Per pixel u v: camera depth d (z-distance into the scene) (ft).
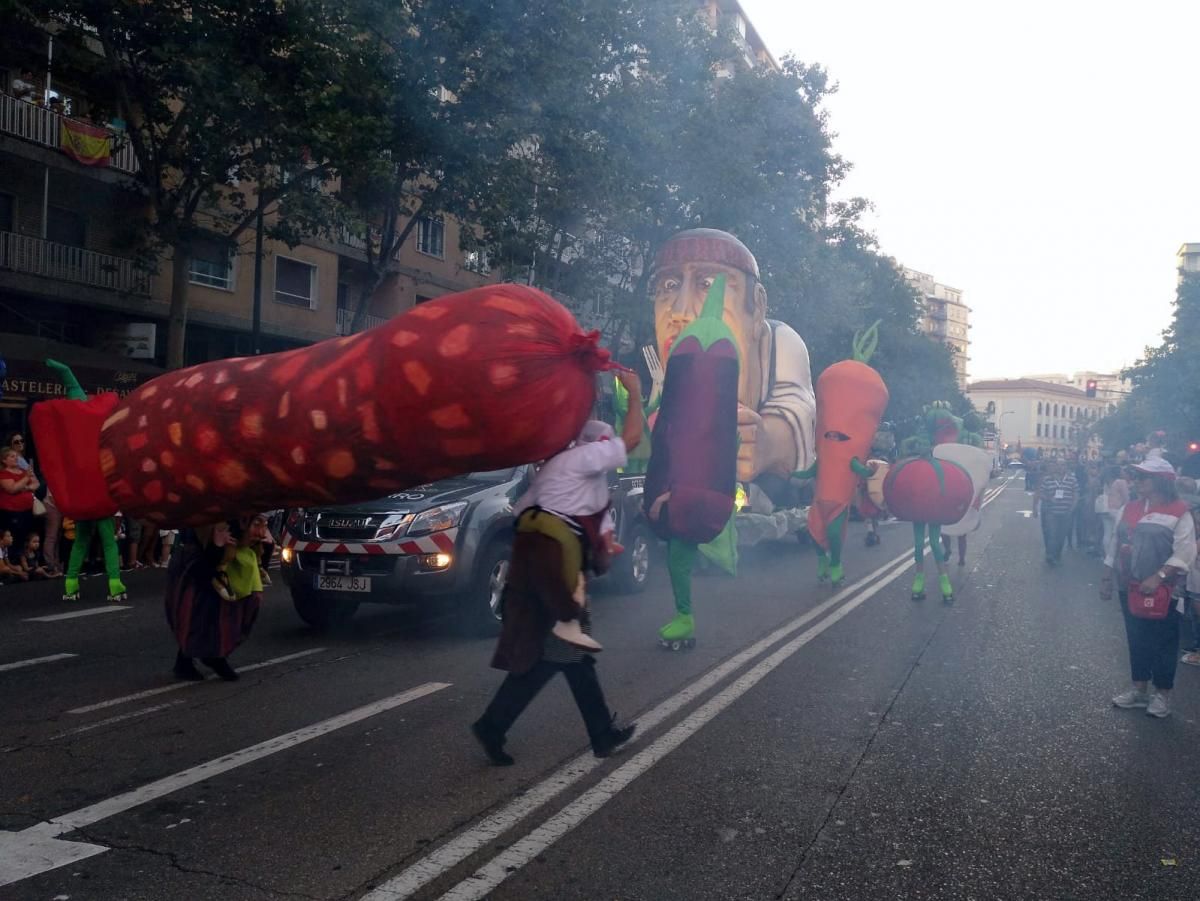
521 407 15.17
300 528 29.78
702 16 78.84
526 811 15.71
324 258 95.40
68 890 12.81
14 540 41.83
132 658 26.94
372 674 25.14
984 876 13.69
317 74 52.42
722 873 13.60
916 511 37.91
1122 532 23.16
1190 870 13.99
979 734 20.52
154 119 59.31
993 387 492.13
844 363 40.83
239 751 18.76
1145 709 22.76
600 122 66.44
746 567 49.73
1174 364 156.66
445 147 57.57
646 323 84.74
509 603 17.66
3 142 68.64
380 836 14.66
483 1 56.44
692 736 19.89
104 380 61.52
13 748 18.89
